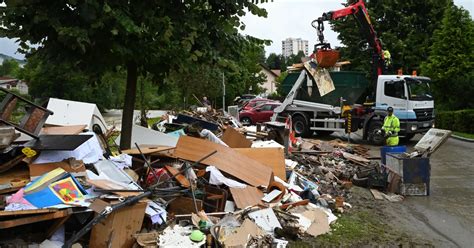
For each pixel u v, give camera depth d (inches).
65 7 266.8
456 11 991.0
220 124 616.4
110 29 266.5
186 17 301.4
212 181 289.1
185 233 225.9
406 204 357.7
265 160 362.3
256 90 2122.3
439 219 314.7
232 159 324.5
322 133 837.2
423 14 1294.3
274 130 516.1
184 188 266.2
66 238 209.5
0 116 235.0
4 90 245.3
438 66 987.3
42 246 197.6
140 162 308.2
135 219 216.1
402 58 1249.4
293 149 525.3
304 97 802.8
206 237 224.5
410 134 707.4
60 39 258.5
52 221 208.1
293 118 813.9
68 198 209.5
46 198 204.4
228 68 337.7
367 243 258.7
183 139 337.4
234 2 299.9
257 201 286.0
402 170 385.7
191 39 286.8
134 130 402.9
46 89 1323.8
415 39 1250.6
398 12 1275.8
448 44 981.2
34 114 243.8
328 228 277.4
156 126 559.2
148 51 292.8
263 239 233.1
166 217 238.7
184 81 1122.7
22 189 209.2
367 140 739.4
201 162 315.9
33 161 234.1
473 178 459.2
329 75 738.2
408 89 693.3
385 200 369.4
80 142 241.3
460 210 339.3
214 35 323.0
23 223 193.2
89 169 250.4
